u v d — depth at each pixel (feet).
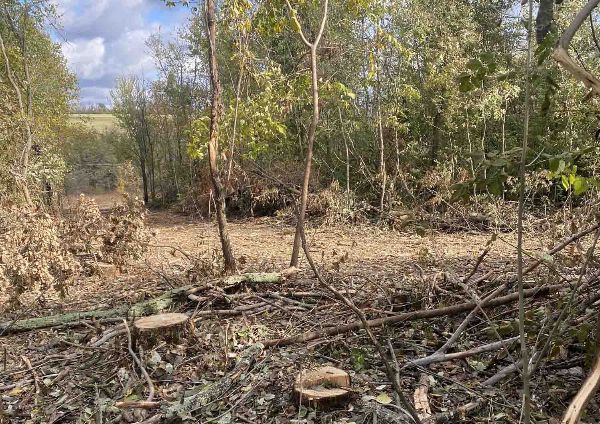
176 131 79.41
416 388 11.16
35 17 47.55
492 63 7.67
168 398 11.68
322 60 38.73
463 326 12.79
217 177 20.94
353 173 49.19
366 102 46.93
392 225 38.50
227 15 21.95
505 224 33.45
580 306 12.55
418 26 41.11
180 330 14.05
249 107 23.50
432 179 37.96
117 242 22.25
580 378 11.12
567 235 21.81
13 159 38.86
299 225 8.30
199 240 38.93
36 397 12.27
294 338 13.62
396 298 16.15
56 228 20.99
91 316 16.94
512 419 9.86
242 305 16.79
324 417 10.30
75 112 67.87
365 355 12.25
